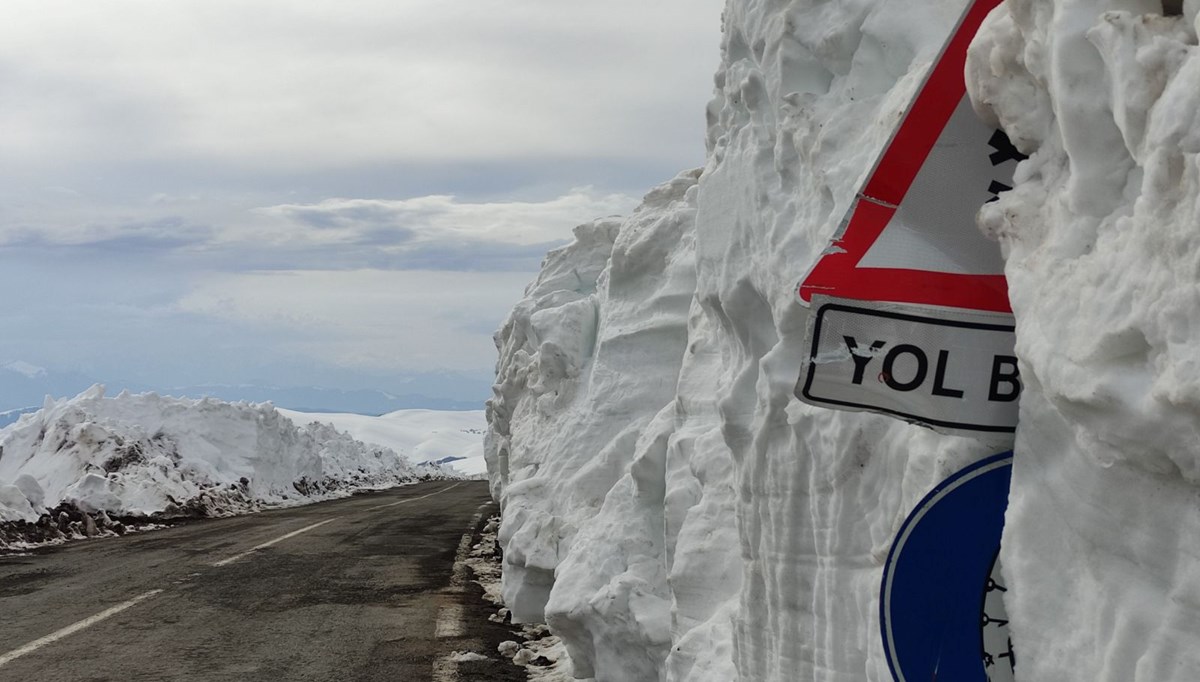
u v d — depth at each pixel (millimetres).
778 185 4219
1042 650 2186
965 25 2447
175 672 6984
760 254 4203
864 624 3146
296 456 32219
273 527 18219
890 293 2303
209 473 25719
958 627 2342
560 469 9062
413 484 43438
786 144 4082
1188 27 1949
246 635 8219
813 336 2283
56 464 22766
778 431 3723
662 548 6555
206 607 9516
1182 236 1794
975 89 2383
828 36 3834
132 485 21875
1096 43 2062
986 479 2336
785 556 3678
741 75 4848
